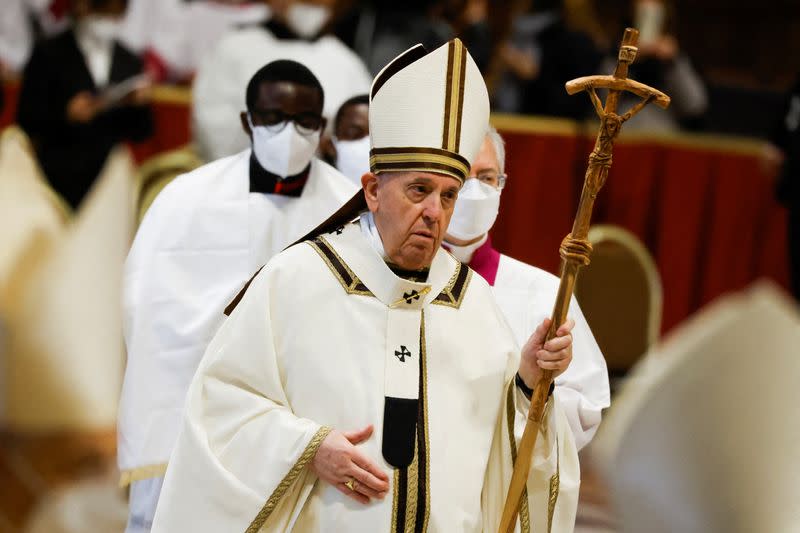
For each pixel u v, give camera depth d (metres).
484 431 6.65
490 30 22.67
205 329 9.04
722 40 31.83
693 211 21.55
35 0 23.16
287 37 14.95
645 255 14.16
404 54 6.38
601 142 6.16
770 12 31.36
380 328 6.54
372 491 6.22
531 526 6.87
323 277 6.63
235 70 13.97
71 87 19.45
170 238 9.23
